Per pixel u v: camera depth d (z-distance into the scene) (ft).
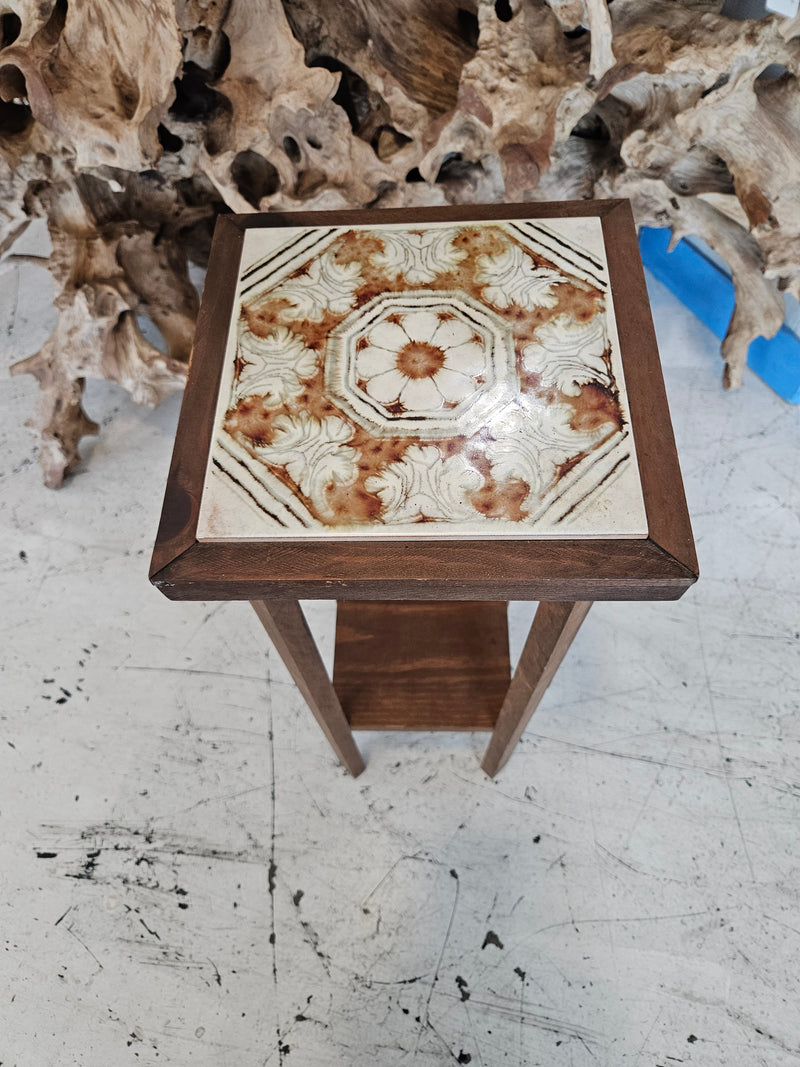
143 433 5.43
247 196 4.83
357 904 3.98
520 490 2.50
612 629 4.66
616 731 4.37
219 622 4.78
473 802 4.21
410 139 4.48
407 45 4.16
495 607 4.33
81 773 4.35
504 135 4.10
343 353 2.80
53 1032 3.74
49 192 4.52
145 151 4.04
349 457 2.59
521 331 2.81
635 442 2.57
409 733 4.40
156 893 4.03
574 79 3.92
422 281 2.94
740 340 4.97
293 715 4.48
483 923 3.92
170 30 3.69
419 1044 3.67
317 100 4.08
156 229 4.91
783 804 4.16
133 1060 3.67
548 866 4.04
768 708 4.41
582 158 4.70
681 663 4.55
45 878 4.09
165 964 3.87
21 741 4.45
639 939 3.86
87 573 4.96
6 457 5.41
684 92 4.01
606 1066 3.60
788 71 4.00
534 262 2.96
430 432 2.62
